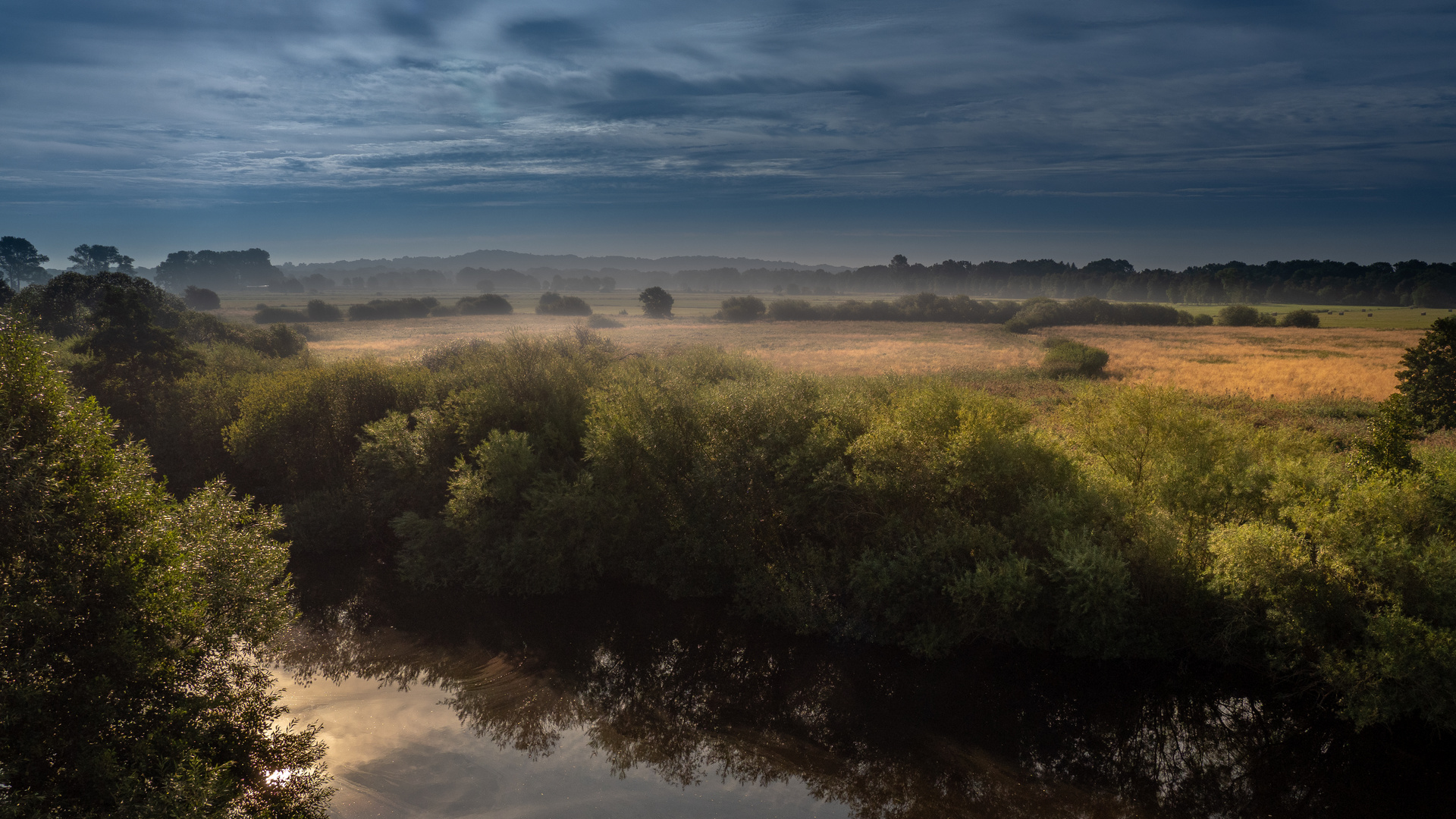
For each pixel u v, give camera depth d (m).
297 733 11.84
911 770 11.03
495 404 20.03
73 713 8.00
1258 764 10.84
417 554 17.86
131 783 7.74
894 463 14.91
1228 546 11.64
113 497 8.76
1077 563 12.19
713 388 18.98
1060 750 11.38
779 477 15.77
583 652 14.80
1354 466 13.97
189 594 9.10
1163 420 15.30
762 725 12.34
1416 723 11.28
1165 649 12.94
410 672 14.10
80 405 9.30
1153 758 11.10
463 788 10.62
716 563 16.53
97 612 8.36
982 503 14.80
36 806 7.25
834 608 14.91
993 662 13.59
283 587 11.01
